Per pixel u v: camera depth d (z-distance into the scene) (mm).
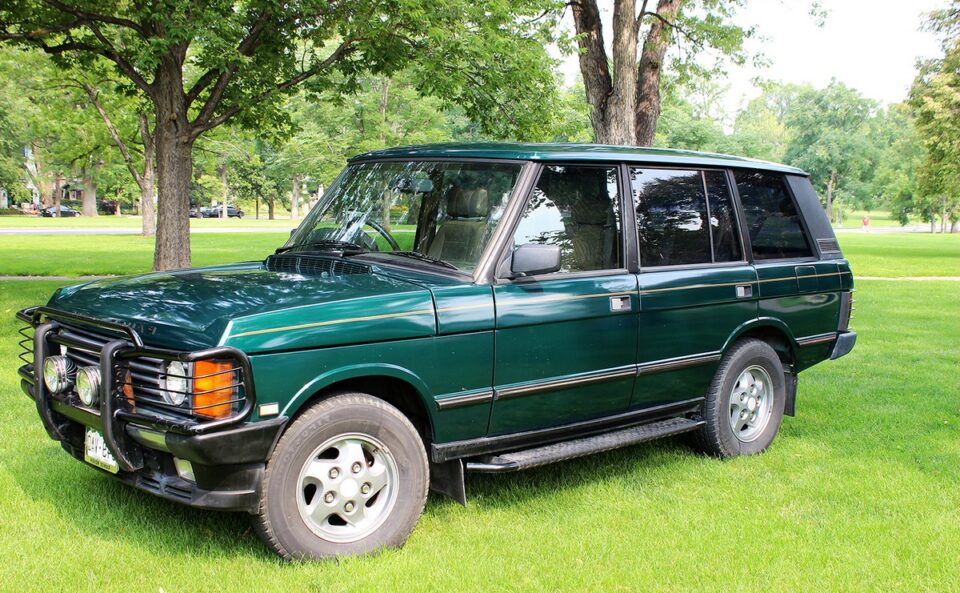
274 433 3467
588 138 19938
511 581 3592
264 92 13617
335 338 3602
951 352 9984
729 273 5266
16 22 13047
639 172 4898
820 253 6023
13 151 67625
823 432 6242
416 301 3861
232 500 3451
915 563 3904
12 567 3570
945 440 6008
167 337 3479
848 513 4539
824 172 92375
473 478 5008
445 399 3971
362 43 12844
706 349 5176
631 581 3641
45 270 18859
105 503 4363
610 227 4680
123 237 35219
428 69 12734
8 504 4328
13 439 5445
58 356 3957
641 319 4742
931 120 35875
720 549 4004
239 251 27344
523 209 4266
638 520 4363
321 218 5004
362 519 3816
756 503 4664
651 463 5410
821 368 8914
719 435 5410
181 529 4047
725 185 5418
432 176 4625
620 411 4855
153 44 10945
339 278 4172
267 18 12602
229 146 42156
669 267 4949
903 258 31469
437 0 11961
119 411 3549
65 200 92750
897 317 13492
